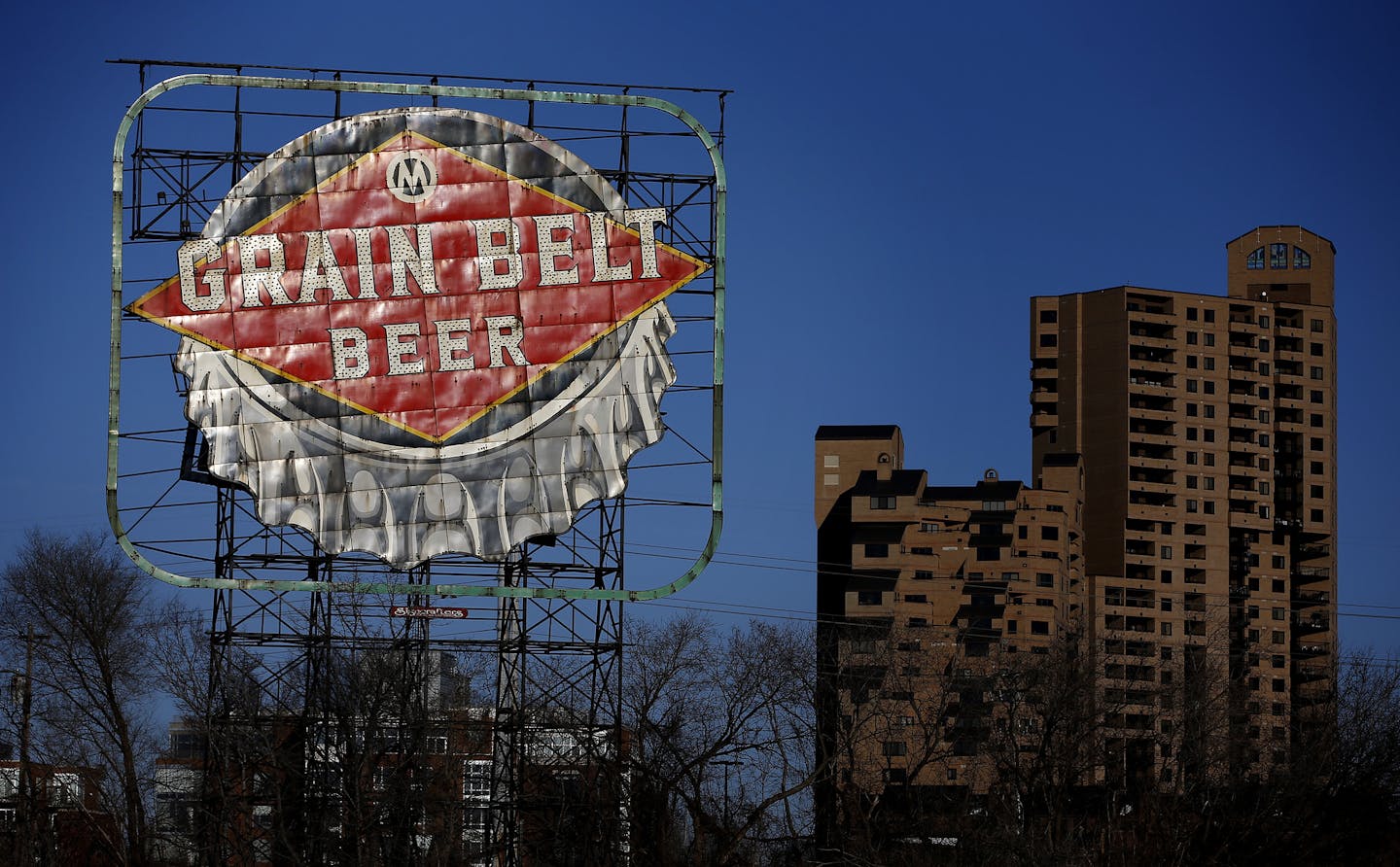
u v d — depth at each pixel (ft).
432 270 158.92
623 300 159.22
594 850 173.68
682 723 214.69
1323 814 216.74
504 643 167.84
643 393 158.10
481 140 160.66
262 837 172.55
